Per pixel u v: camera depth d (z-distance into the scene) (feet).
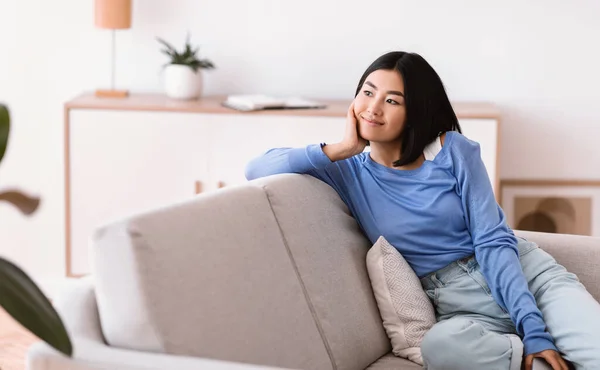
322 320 7.80
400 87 8.54
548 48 14.90
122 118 14.25
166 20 15.35
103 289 6.41
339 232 8.50
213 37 15.35
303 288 7.77
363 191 8.87
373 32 15.11
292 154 8.75
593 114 15.02
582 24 14.82
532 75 14.99
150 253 6.36
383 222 8.71
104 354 6.18
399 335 8.45
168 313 6.36
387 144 8.82
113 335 6.43
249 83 15.43
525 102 15.07
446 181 8.64
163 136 14.25
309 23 15.19
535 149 15.16
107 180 14.39
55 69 15.62
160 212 6.66
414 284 8.53
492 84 15.06
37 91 15.71
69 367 6.11
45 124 15.76
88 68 15.58
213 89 15.51
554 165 15.19
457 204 8.63
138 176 14.37
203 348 6.54
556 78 14.98
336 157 8.71
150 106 14.16
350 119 8.69
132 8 15.34
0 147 4.44
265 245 7.46
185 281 6.54
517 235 9.54
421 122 8.63
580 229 15.15
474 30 14.94
